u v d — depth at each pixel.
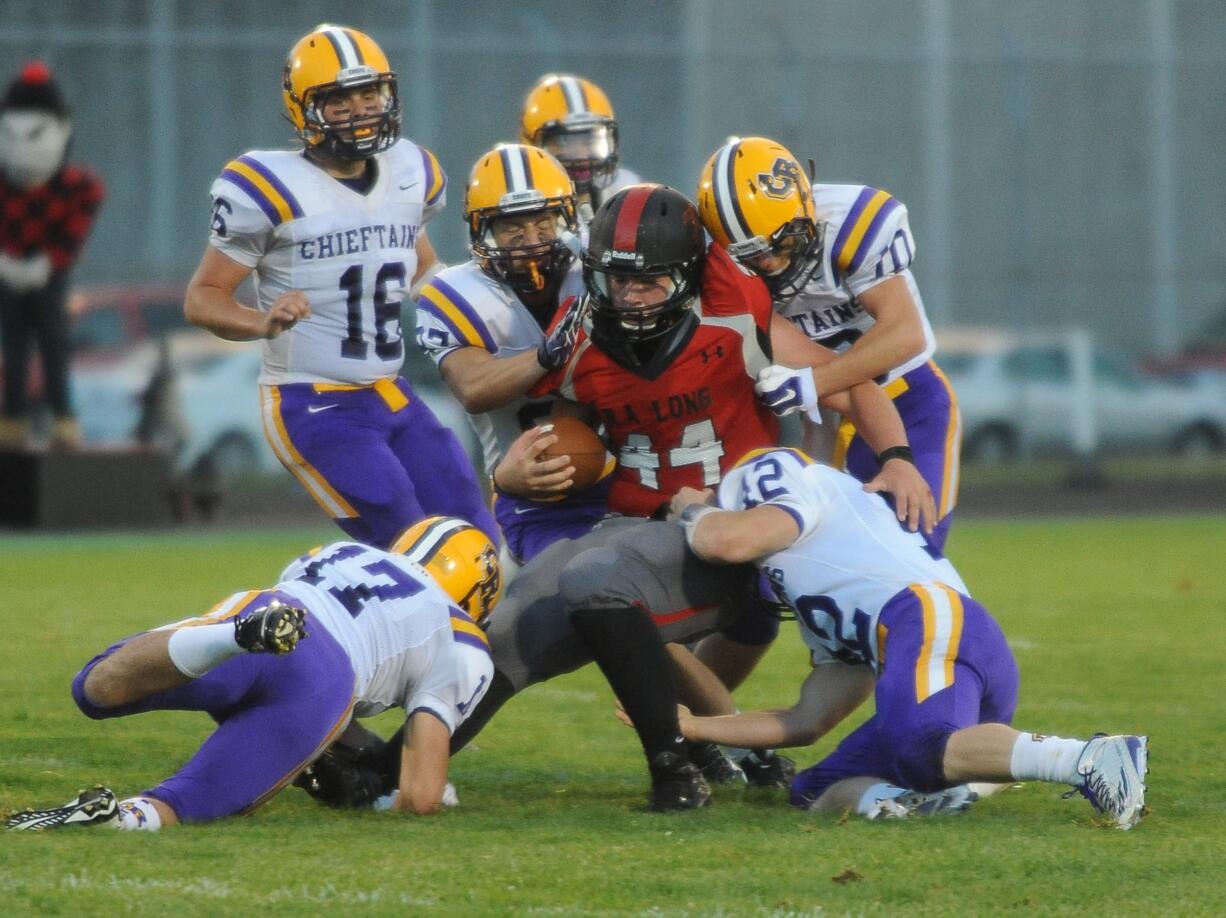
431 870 11.85
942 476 18.25
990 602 29.77
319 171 19.19
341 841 12.77
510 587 15.50
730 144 16.12
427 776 13.98
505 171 16.89
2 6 52.50
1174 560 37.06
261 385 19.77
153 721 18.61
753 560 14.93
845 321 18.16
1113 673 22.30
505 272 17.09
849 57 58.72
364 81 18.58
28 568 34.50
